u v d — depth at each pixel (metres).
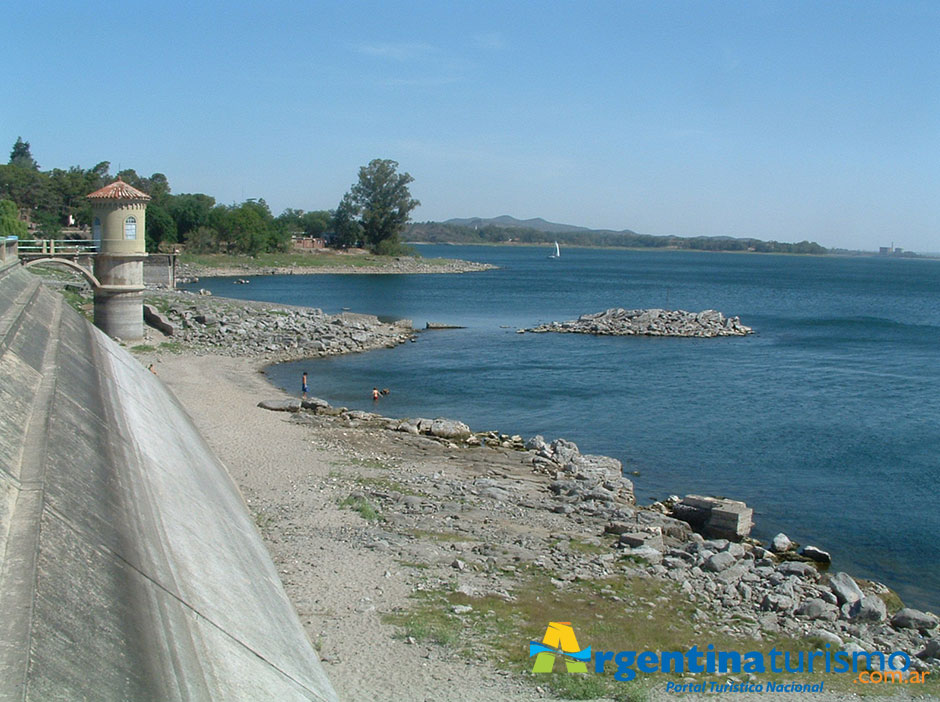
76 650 8.59
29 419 14.00
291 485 34.53
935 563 32.06
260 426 45.88
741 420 55.38
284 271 193.50
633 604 23.78
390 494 33.53
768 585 26.16
